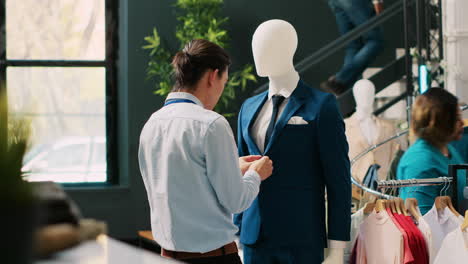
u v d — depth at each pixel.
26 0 7.32
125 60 7.24
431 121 3.30
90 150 7.40
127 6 7.18
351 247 3.02
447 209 2.89
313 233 2.45
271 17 7.51
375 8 6.74
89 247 1.04
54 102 7.35
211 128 2.08
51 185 1.11
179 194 2.12
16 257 0.74
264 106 2.62
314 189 2.47
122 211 7.02
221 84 2.27
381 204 2.82
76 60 7.39
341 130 2.46
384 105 6.67
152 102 7.16
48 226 1.00
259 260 2.50
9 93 0.81
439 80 5.99
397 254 2.73
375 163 5.62
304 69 6.29
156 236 2.23
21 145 0.78
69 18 7.39
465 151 3.99
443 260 2.61
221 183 2.09
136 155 7.09
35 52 7.32
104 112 7.44
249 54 7.46
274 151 2.46
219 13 7.44
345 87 6.61
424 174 3.19
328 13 7.59
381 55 7.69
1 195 0.73
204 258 2.15
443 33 5.98
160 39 7.23
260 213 2.47
